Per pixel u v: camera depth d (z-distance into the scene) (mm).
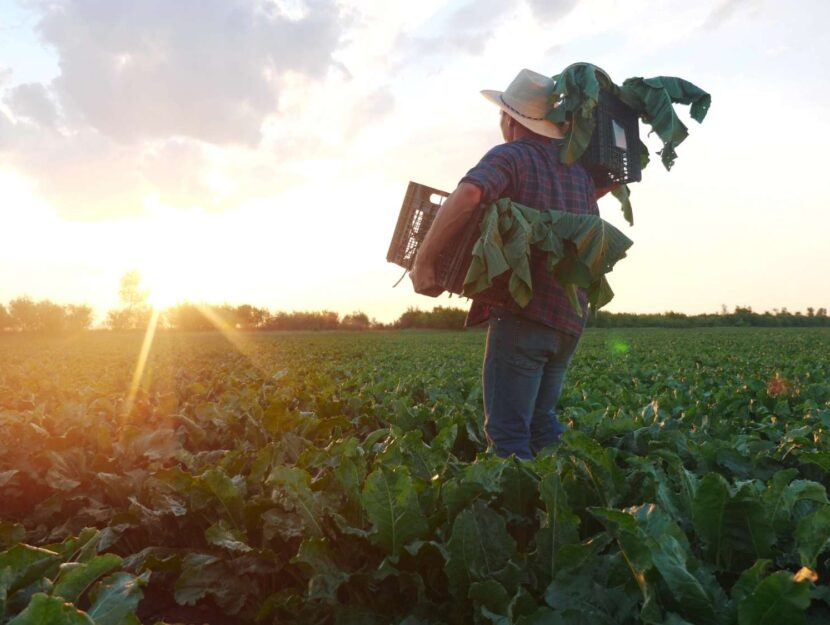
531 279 3084
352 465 2363
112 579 1685
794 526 2074
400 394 6609
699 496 1956
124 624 1564
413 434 3029
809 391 6121
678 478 2680
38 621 1327
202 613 2508
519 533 2377
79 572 1672
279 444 3143
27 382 7918
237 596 2291
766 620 1423
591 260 2877
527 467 2508
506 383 3268
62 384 9078
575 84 3158
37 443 3736
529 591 1916
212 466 3334
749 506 1929
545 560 1967
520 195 3088
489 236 2824
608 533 1984
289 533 2314
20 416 4438
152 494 2797
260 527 2562
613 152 3381
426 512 2305
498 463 2496
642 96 3469
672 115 3395
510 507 2402
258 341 36344
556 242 2887
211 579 2318
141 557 2523
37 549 1751
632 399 5801
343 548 2203
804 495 2094
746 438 3340
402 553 2074
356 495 2316
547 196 3111
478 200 2947
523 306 2971
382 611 2055
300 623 2115
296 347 24469
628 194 3891
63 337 60281
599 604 1656
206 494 2662
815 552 1816
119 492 3092
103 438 3803
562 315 3180
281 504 2488
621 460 3428
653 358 13469
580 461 2568
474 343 26641
